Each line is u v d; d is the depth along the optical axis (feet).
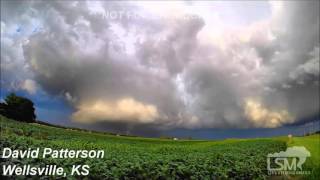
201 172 55.06
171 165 54.70
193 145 90.74
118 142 88.69
